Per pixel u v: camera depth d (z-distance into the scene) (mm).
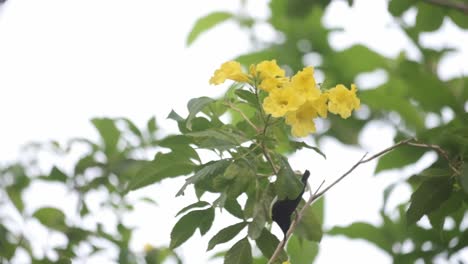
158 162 4316
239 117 4652
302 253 4613
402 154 4664
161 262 4703
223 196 4199
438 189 4301
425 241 4652
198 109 4219
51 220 4762
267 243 4270
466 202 4348
